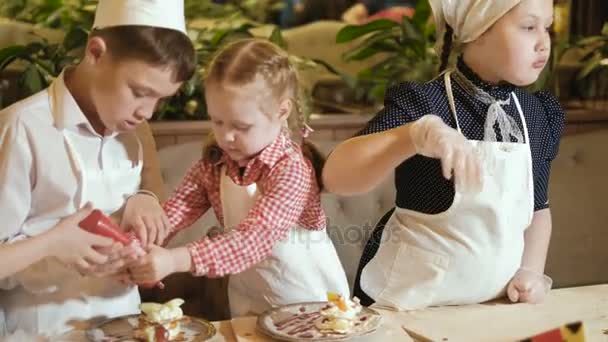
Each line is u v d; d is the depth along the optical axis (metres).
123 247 1.15
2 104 2.23
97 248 1.14
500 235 1.38
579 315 1.34
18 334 1.20
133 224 1.26
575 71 2.73
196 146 2.20
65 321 1.27
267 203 1.22
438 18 1.48
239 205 1.27
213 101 1.19
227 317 2.13
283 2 3.60
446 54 1.48
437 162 1.38
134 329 1.19
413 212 1.42
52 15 2.48
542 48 1.36
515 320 1.32
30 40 2.36
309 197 1.30
